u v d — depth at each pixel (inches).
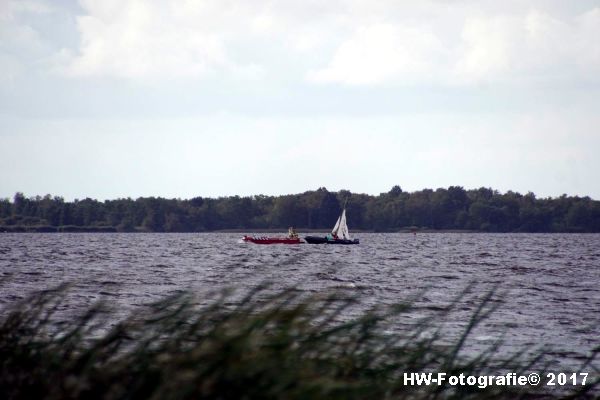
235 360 895.1
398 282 7007.9
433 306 4466.0
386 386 1083.3
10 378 954.7
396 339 1275.8
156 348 1025.5
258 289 1144.2
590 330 3757.4
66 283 1264.8
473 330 3499.0
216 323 1043.3
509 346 3070.9
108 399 895.7
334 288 1253.7
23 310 1221.7
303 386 877.2
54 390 924.6
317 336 1082.7
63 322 1179.3
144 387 898.7
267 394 866.1
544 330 3722.9
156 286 6156.5
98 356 1027.9
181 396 861.2
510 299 5423.2
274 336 986.7
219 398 868.0
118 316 2970.0
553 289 6624.0
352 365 1083.9
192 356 905.5
